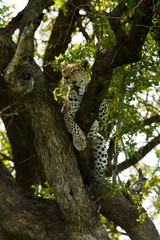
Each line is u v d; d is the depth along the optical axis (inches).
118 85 457.1
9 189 442.3
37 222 426.3
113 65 359.9
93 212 414.6
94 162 476.7
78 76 465.4
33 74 401.7
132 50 350.9
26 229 425.4
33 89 395.2
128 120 437.7
